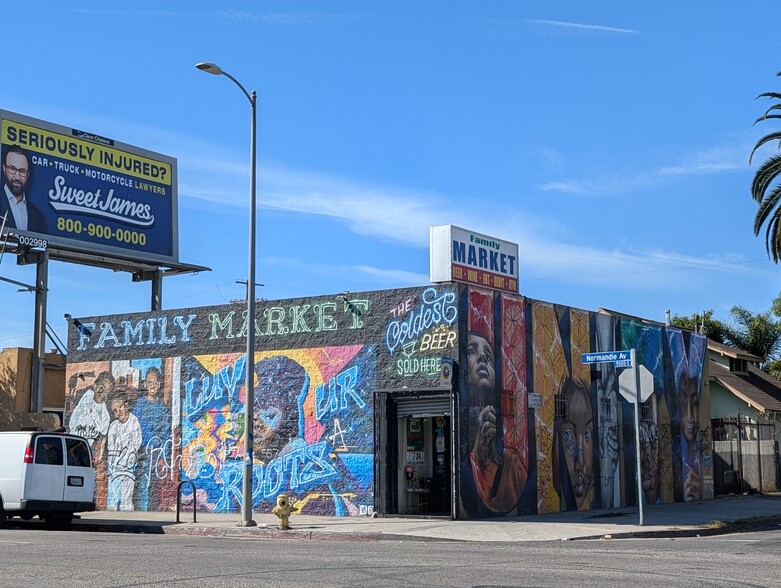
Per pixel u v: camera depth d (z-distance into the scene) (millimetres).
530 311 23422
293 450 23016
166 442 25250
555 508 23172
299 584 9797
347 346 22641
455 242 23141
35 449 19875
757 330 56906
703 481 30422
